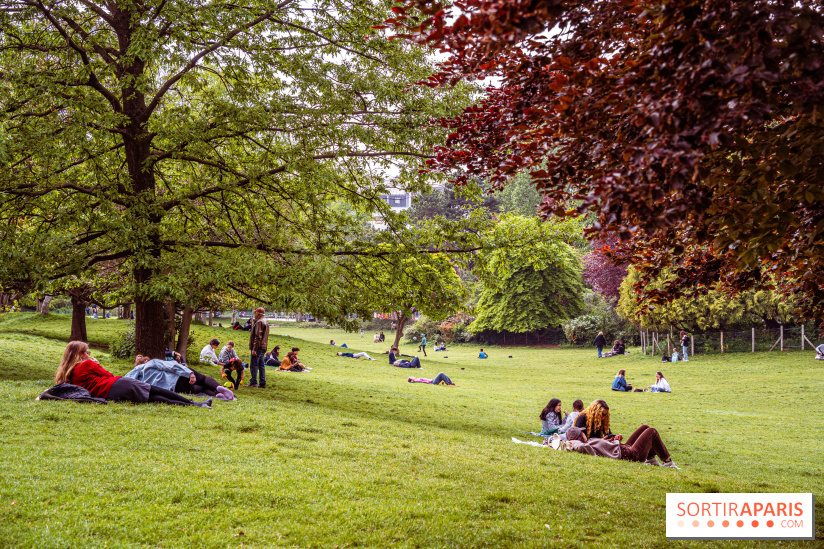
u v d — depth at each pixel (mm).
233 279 13039
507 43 4156
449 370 35406
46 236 12500
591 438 10578
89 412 9039
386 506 5652
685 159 3486
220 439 8172
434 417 14891
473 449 9422
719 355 38625
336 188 16094
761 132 5164
